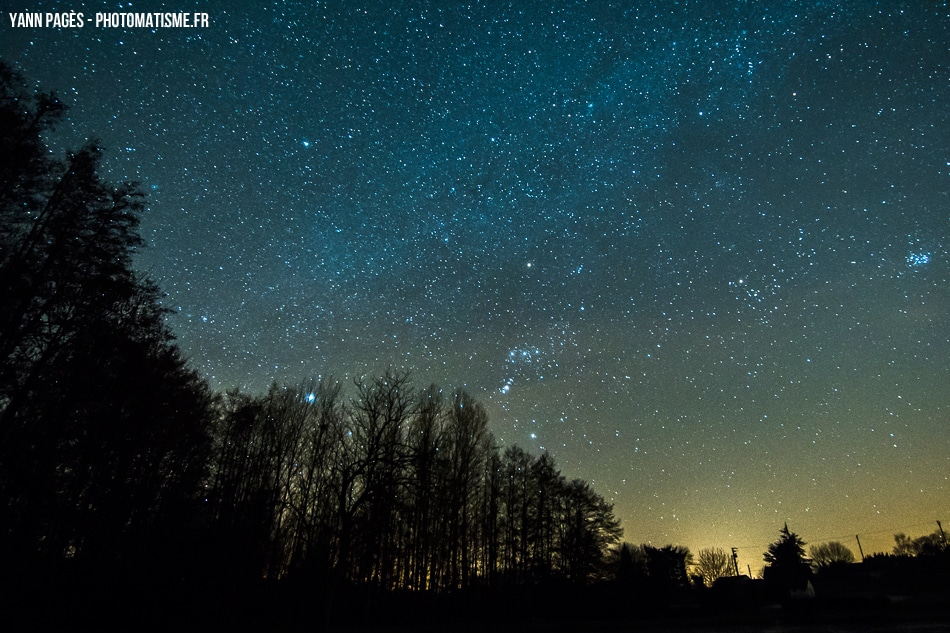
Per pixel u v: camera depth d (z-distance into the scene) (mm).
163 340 21078
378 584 32906
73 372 17312
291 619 28156
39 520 17750
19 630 17469
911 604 28016
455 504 36531
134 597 22812
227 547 27047
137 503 24562
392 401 27609
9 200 15281
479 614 34688
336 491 25578
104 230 17516
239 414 34219
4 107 14844
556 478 47219
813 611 29406
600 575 45344
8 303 15125
